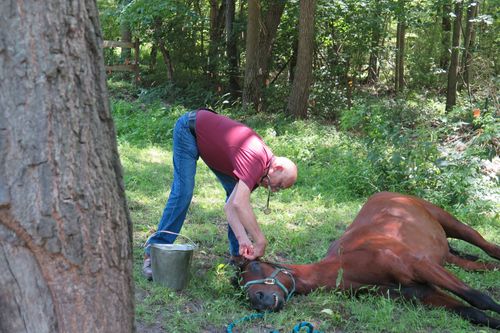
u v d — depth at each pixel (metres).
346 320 4.30
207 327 4.13
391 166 8.35
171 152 10.52
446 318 4.30
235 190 4.34
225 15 18.59
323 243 6.11
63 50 2.30
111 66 17.67
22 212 2.30
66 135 2.33
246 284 4.45
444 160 7.85
